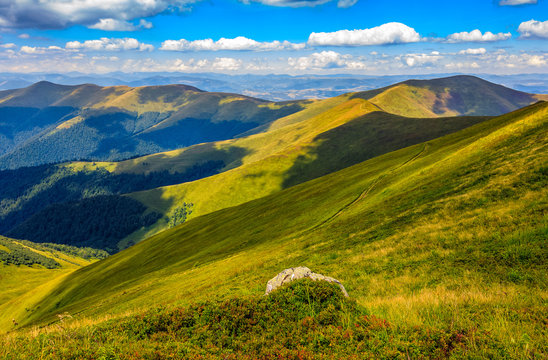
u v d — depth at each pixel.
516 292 11.08
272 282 13.89
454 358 7.22
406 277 15.67
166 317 11.62
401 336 8.32
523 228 16.61
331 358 7.79
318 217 52.94
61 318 13.34
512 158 31.36
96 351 8.97
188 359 8.52
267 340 9.34
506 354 7.06
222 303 11.67
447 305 10.42
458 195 28.12
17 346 9.95
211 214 110.94
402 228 25.89
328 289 11.63
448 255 16.92
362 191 57.44
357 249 24.73
